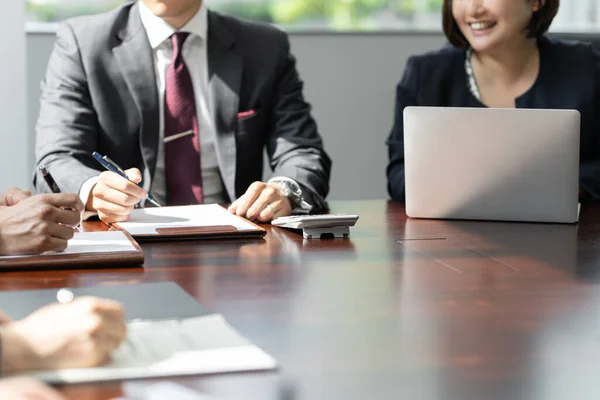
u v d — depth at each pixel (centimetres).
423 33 426
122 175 216
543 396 97
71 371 100
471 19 300
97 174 234
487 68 308
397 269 163
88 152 267
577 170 213
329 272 160
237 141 280
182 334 115
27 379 89
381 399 96
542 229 209
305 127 287
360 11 423
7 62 334
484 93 308
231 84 279
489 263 169
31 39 388
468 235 200
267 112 289
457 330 122
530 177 215
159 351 108
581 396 97
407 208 226
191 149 277
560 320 127
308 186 242
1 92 335
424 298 140
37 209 168
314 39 416
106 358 104
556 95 304
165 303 132
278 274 158
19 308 130
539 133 212
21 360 99
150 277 155
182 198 277
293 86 295
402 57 426
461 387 99
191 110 278
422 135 220
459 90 309
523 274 159
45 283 150
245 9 416
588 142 303
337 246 187
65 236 169
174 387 97
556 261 171
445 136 218
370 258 173
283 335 119
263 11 416
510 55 304
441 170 221
